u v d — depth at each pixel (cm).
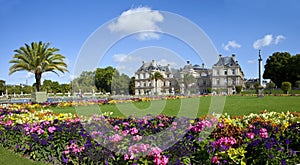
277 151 425
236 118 790
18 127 670
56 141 564
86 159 508
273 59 6319
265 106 1572
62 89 4653
